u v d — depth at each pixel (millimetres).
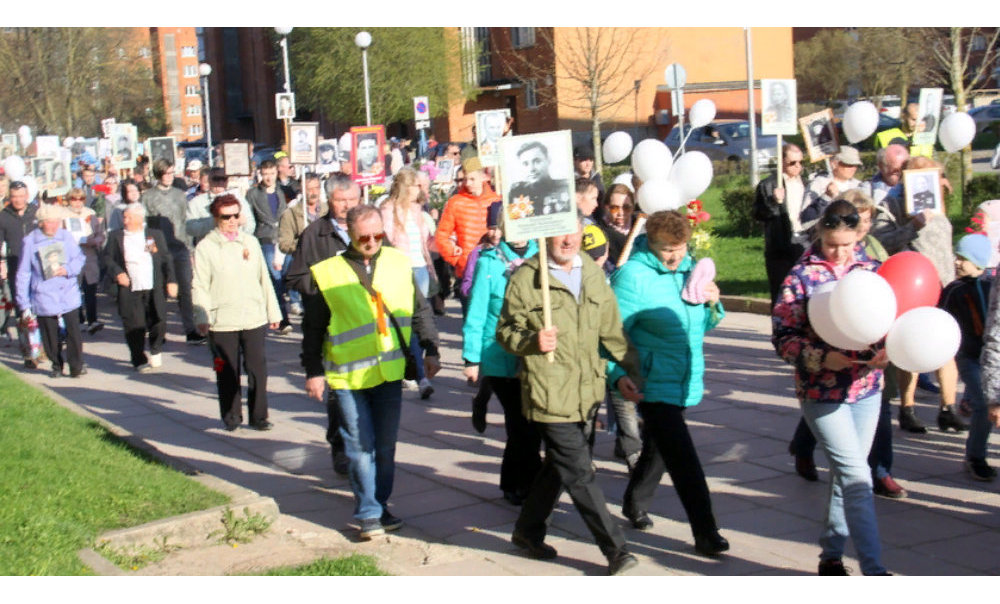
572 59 35781
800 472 7387
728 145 35188
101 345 15234
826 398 5293
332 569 5781
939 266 8852
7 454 7656
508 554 6160
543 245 5512
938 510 6672
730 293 15359
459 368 12023
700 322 6016
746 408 9469
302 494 7582
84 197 16438
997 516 6547
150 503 6684
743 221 21625
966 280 7184
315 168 19125
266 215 15203
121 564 5906
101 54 50562
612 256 8211
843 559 5926
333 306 6379
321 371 6449
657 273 5977
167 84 108250
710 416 9242
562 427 5625
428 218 12641
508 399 6938
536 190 5500
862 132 10156
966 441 7961
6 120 50125
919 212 8805
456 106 48312
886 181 9234
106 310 19516
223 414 9633
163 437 9531
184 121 109375
